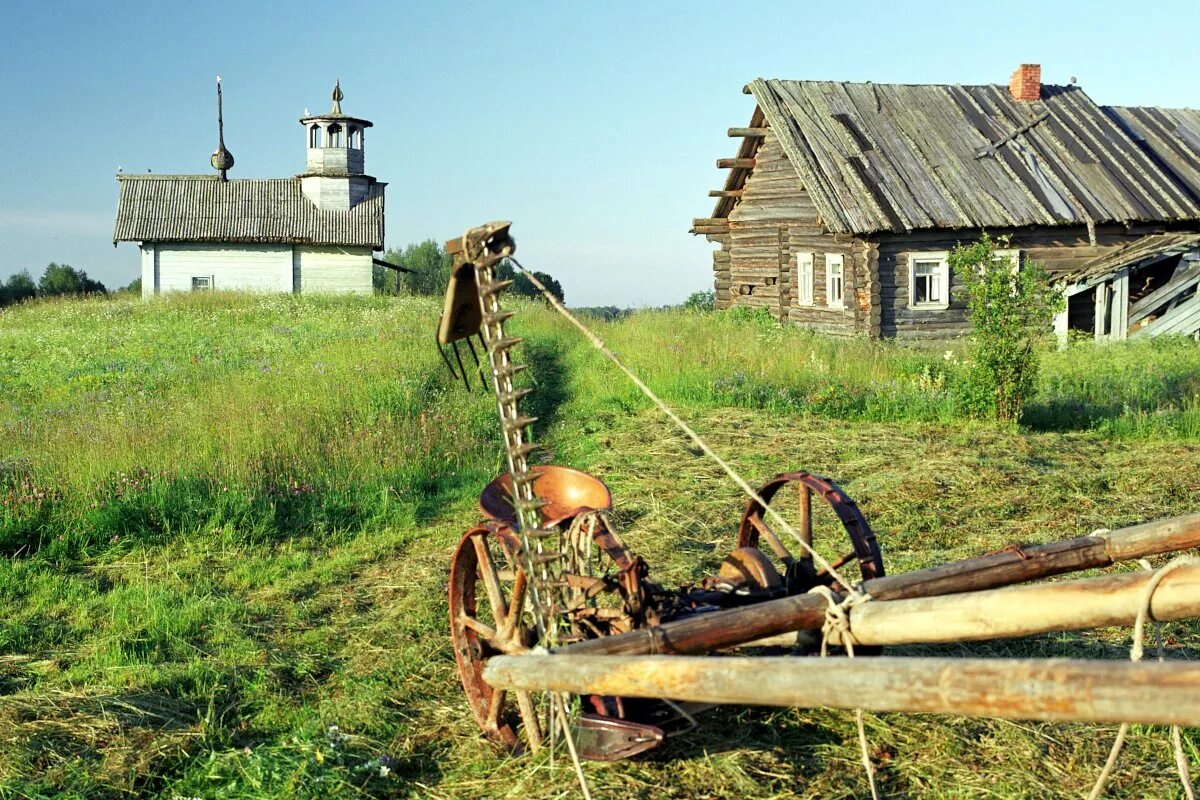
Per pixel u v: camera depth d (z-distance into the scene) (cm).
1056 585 308
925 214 2392
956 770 463
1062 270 2477
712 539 875
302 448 1124
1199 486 1020
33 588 777
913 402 1489
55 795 463
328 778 473
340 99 4350
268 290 4250
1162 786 444
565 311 443
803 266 2717
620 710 448
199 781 483
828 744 489
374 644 656
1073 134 2719
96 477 996
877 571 496
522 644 499
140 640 663
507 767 486
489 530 534
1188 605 285
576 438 1346
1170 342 2186
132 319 2912
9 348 2306
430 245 7494
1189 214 2481
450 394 1518
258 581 798
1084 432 1370
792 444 1255
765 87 2780
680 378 1683
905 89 2858
